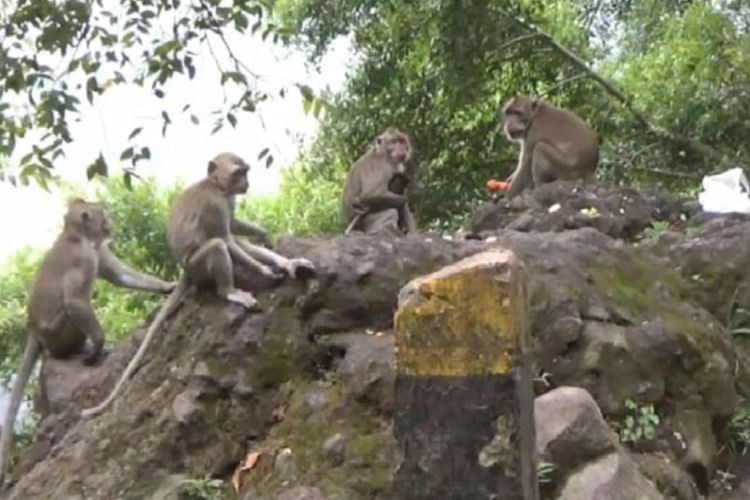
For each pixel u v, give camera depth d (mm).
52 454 7605
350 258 7375
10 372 14414
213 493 6711
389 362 6715
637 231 9375
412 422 4414
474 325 4359
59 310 9383
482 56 16141
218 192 7910
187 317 7695
